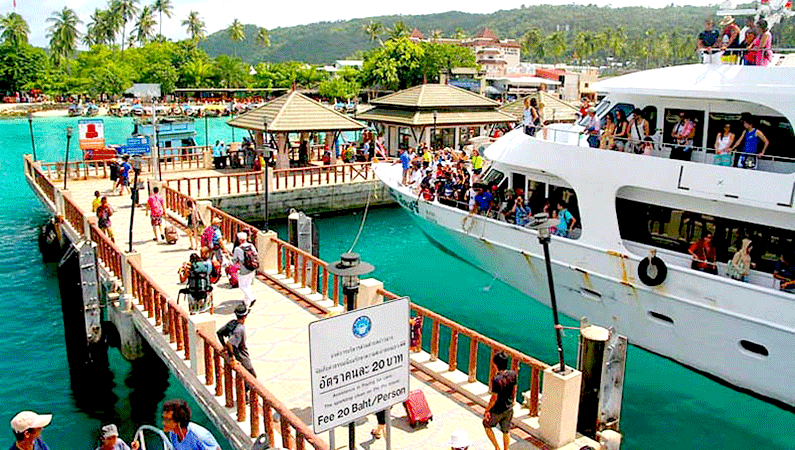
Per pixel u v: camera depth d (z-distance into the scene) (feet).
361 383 26.94
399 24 428.56
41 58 336.49
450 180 70.54
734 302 41.98
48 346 59.06
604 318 51.65
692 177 44.09
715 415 45.55
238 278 52.21
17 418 25.68
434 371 40.16
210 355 38.34
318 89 356.38
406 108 129.59
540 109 60.85
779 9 45.09
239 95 367.25
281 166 112.88
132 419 47.37
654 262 45.55
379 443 33.17
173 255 65.77
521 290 60.08
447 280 74.90
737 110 44.83
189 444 24.94
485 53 472.85
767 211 41.81
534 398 34.96
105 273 58.95
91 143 117.19
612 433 31.81
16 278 77.05
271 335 46.16
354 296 31.17
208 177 93.45
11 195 121.49
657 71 49.37
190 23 439.63
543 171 54.24
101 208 68.74
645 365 50.44
